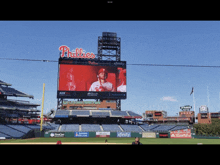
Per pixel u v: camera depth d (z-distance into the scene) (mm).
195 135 71250
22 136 57219
